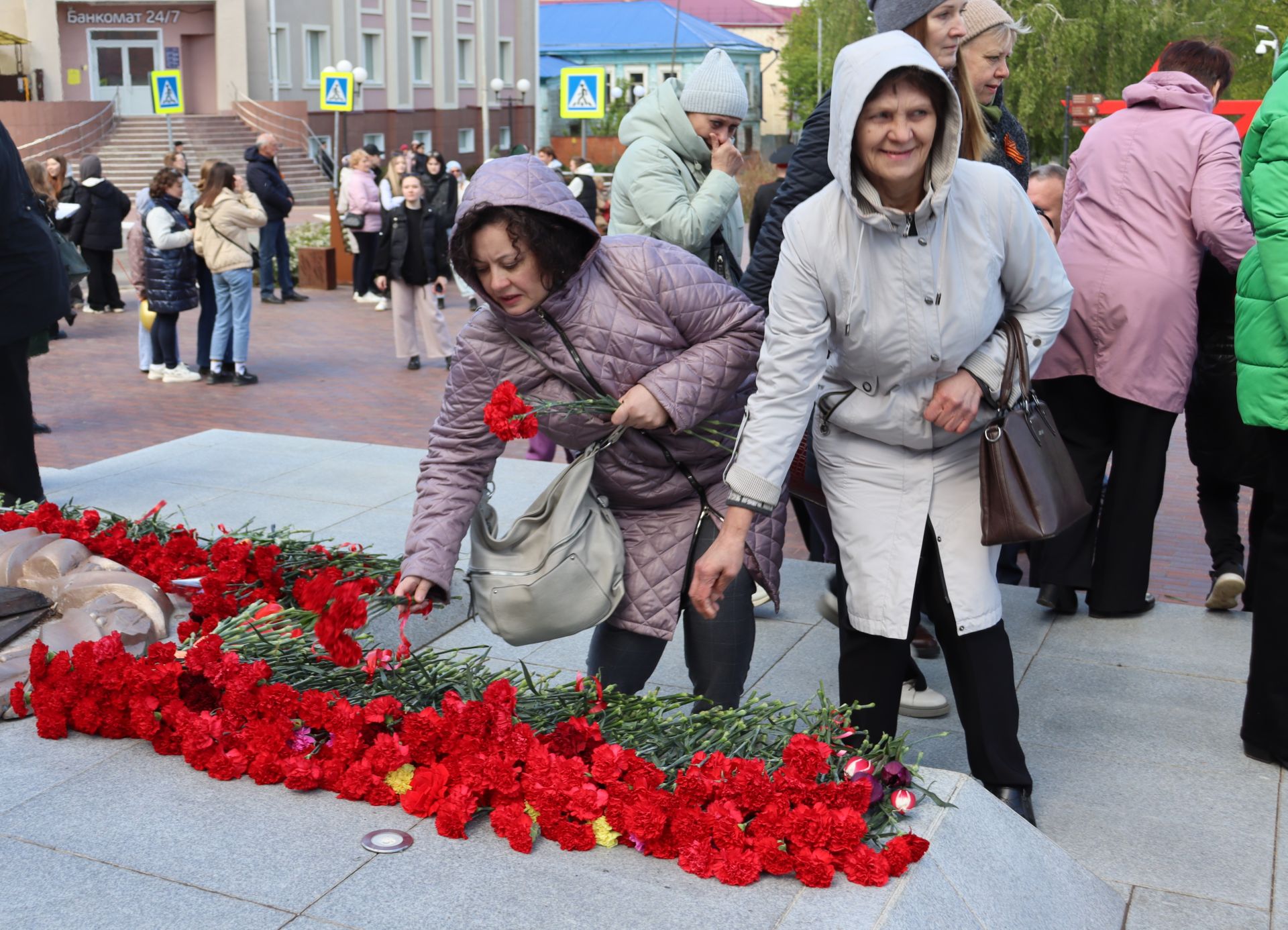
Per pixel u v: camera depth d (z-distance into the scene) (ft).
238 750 10.29
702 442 10.62
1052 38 110.93
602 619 10.37
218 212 40.06
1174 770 12.32
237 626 11.93
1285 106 11.28
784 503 10.82
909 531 10.59
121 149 123.34
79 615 12.78
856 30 142.51
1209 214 14.67
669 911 8.41
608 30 230.48
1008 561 19.83
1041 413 10.49
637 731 10.25
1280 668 12.14
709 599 9.93
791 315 9.90
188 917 8.36
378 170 63.57
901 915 8.39
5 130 17.97
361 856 9.09
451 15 159.12
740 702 12.64
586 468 10.28
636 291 10.11
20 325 18.03
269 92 135.23
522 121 177.27
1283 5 115.75
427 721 9.96
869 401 10.53
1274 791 11.91
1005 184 10.06
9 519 15.24
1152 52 111.75
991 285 9.95
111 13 133.28
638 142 17.07
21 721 11.39
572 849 9.20
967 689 10.84
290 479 22.29
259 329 52.90
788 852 8.97
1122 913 9.96
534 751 9.66
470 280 10.05
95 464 23.44
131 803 9.84
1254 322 11.69
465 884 8.74
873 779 9.46
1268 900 10.25
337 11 141.69
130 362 45.01
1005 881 9.26
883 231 9.64
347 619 10.16
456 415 10.68
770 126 270.87
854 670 11.00
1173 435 35.12
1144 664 14.84
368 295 61.00
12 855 9.11
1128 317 15.07
